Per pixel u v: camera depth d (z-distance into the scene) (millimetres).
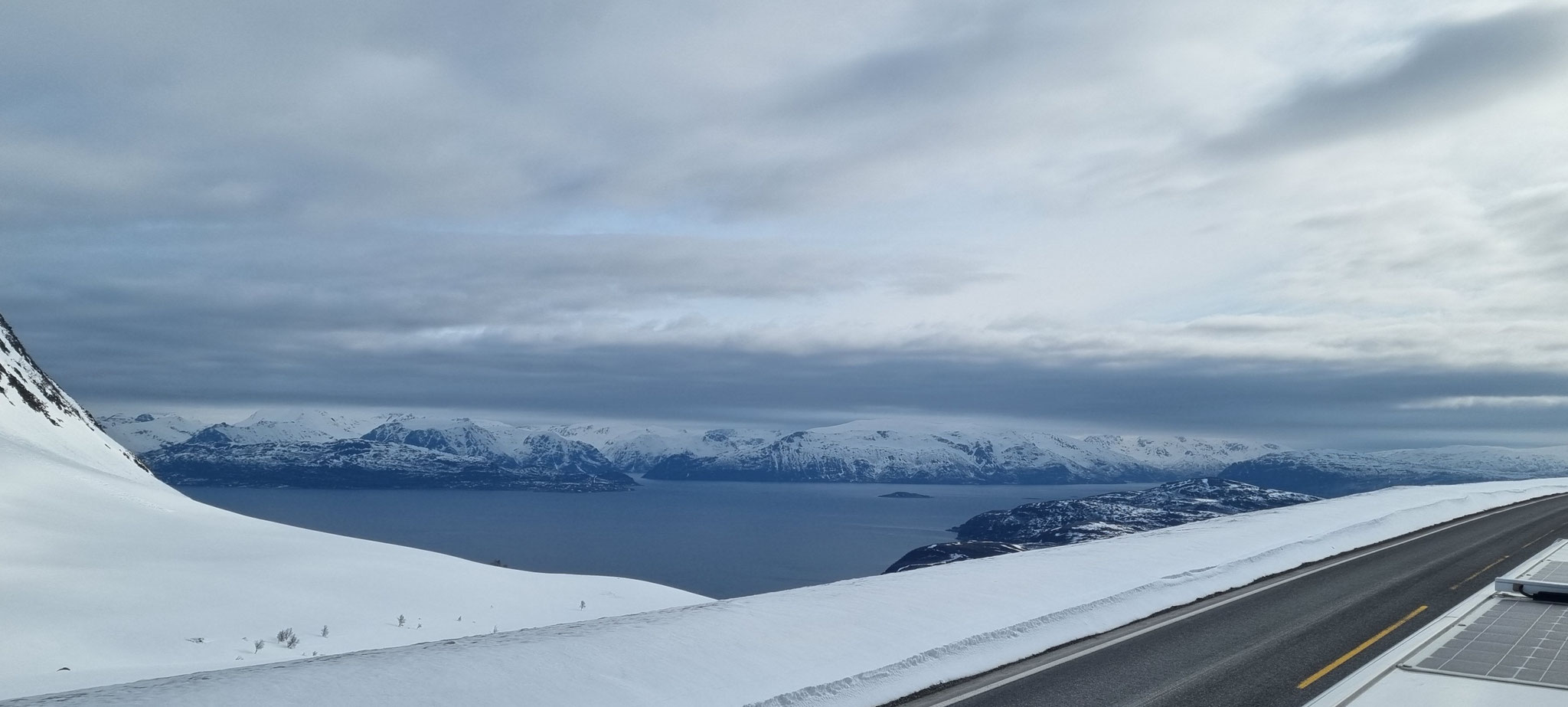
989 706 10602
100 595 35875
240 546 51062
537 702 9586
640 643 12148
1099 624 15211
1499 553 24734
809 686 10828
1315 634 14484
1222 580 19781
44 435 72625
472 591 48656
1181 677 11875
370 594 43625
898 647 12648
